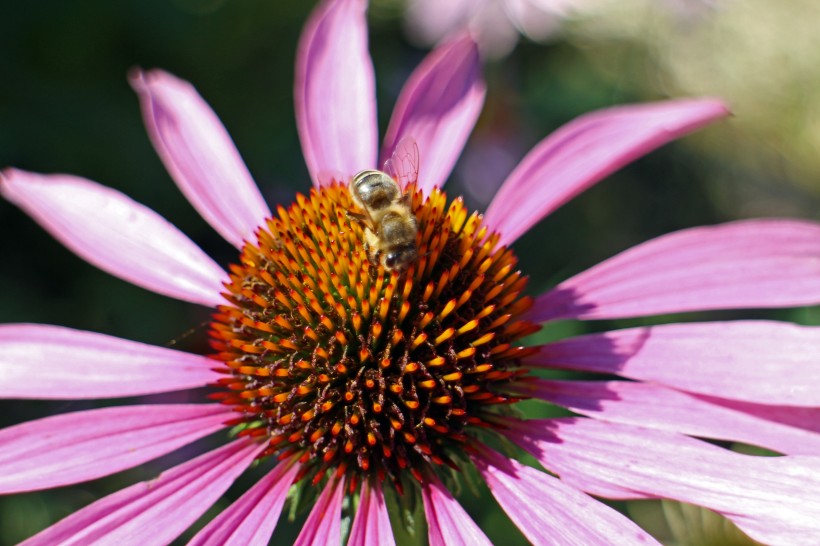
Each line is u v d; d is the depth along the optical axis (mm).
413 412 224
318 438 224
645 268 242
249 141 397
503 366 229
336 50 263
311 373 226
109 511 222
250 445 231
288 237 233
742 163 496
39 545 218
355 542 218
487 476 223
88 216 255
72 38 378
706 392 227
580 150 251
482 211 400
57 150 352
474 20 397
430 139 259
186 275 250
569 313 241
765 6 612
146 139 372
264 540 221
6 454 227
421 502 224
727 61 571
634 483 218
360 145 258
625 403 229
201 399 315
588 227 418
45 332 242
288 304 229
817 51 584
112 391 237
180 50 396
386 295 225
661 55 544
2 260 338
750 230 239
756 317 316
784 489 211
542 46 481
